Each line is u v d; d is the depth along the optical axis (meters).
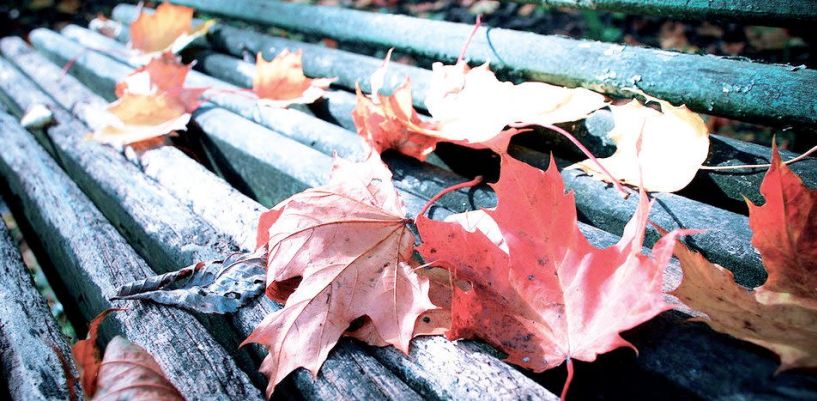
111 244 0.42
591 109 0.39
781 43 0.88
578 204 0.41
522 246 0.31
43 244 0.54
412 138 0.45
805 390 0.26
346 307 0.33
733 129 0.74
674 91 0.42
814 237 0.30
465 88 0.44
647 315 0.27
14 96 0.79
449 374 0.30
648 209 0.29
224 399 0.31
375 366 0.31
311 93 0.56
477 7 1.20
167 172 0.49
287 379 0.32
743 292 0.30
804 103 0.38
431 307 0.32
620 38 1.00
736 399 0.27
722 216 0.36
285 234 0.35
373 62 0.59
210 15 0.88
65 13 1.43
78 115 0.64
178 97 0.58
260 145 0.51
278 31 1.16
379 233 0.35
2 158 0.60
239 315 0.35
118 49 0.83
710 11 0.42
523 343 0.30
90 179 0.52
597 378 0.30
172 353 0.33
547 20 1.10
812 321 0.29
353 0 1.33
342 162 0.38
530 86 0.42
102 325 0.40
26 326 0.37
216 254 0.39
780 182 0.30
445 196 0.42
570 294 0.30
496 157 0.45
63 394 0.32
